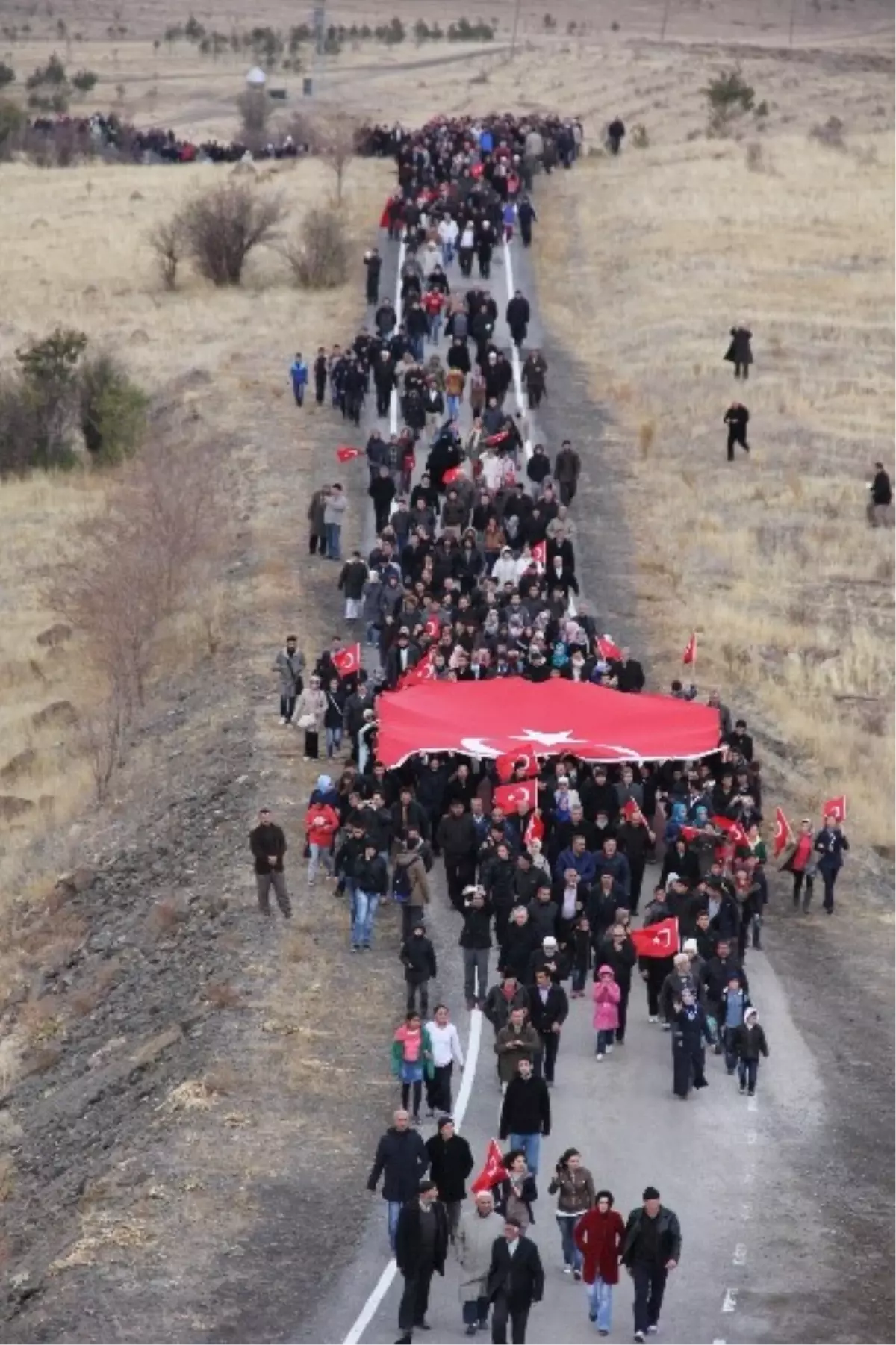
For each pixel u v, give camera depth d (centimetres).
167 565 6219
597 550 6650
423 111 17138
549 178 12062
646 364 8556
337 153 11731
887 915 4425
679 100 16825
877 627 6216
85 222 11938
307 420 7844
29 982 4388
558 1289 2938
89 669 6300
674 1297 2912
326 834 4269
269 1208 3120
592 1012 3784
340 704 4950
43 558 7225
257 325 9444
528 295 9469
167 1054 3678
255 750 5044
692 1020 3450
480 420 6775
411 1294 2770
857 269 10150
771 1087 3550
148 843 4847
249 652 5756
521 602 5184
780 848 4397
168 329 9562
